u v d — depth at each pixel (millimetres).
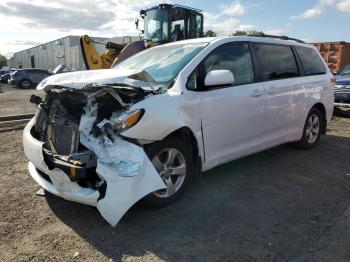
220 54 4602
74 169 3357
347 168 5492
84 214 3871
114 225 3354
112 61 12906
